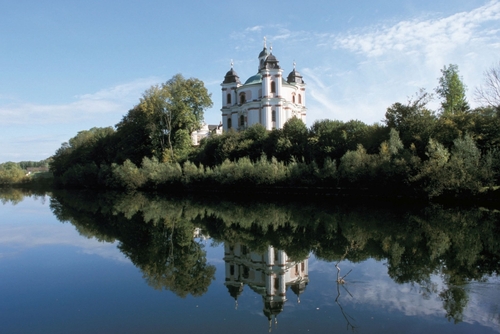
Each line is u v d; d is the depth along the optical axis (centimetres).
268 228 2375
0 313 1078
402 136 3953
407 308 1014
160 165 5728
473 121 3534
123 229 2536
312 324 934
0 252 1927
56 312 1075
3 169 10706
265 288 1255
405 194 3450
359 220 2488
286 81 8181
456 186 2966
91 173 7075
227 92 8206
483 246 1684
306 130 5091
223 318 998
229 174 4816
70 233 2458
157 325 965
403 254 1585
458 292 1122
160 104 6116
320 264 1509
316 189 4256
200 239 2128
